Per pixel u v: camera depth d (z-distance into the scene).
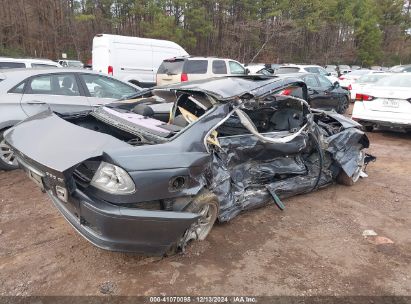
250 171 4.15
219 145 3.49
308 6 42.56
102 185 2.60
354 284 3.02
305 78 11.09
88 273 2.95
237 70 13.16
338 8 47.66
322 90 11.23
